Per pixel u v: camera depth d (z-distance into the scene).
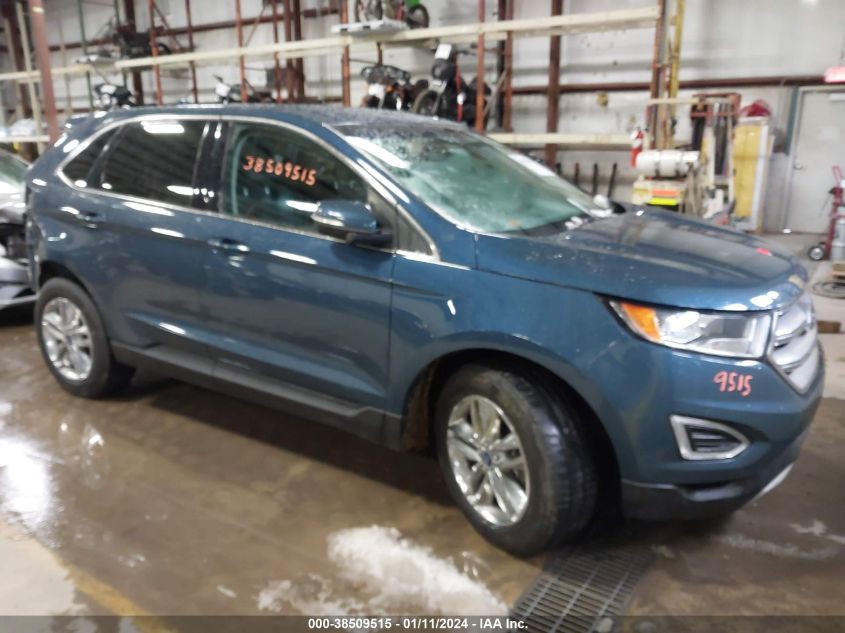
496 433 2.46
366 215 2.53
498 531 2.50
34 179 3.89
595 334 2.18
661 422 2.14
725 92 8.71
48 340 3.99
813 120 8.80
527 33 8.16
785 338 2.28
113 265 3.48
